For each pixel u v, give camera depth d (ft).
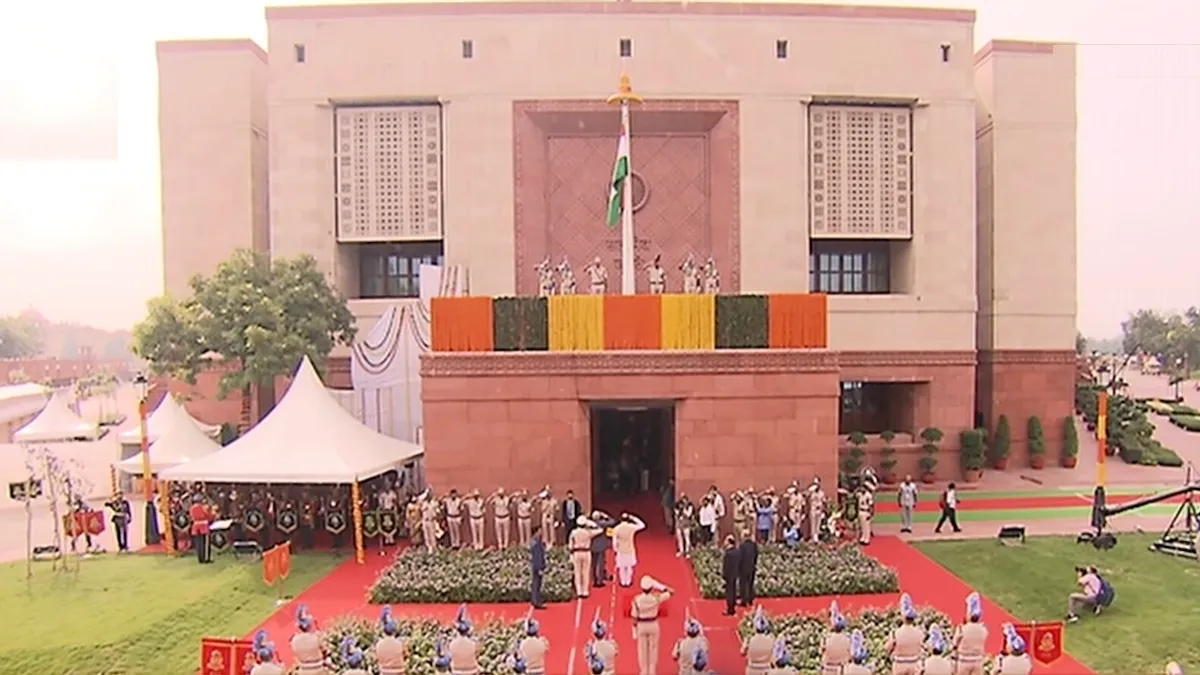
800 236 100.22
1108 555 65.10
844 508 72.38
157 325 88.12
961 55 102.42
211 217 105.70
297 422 71.10
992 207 108.78
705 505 66.64
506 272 98.32
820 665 42.45
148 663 45.62
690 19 99.40
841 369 100.99
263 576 60.49
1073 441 108.06
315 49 99.25
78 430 104.58
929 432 99.60
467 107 98.53
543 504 67.15
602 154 102.94
